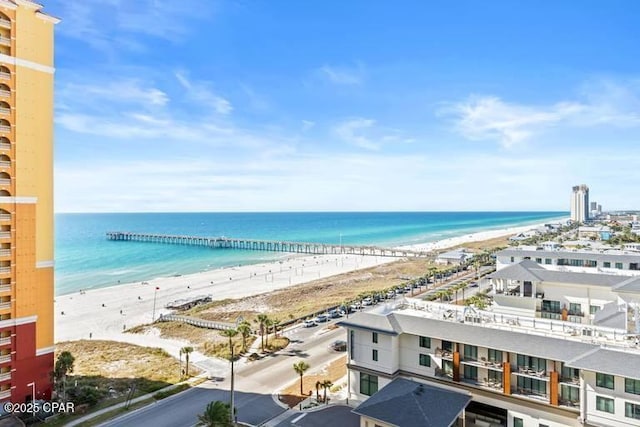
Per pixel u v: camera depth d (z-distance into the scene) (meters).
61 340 80.62
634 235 170.00
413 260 178.12
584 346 36.47
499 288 67.38
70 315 99.25
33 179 51.16
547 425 36.97
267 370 59.19
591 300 60.19
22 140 50.25
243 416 45.25
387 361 44.28
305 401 48.59
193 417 45.72
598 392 34.25
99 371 62.31
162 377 58.44
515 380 39.25
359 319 46.47
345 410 45.84
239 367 60.72
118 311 102.69
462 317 45.31
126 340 79.88
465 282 113.06
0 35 48.84
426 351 43.34
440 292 96.50
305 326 80.69
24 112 50.41
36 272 51.34
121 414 46.97
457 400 37.72
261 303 108.06
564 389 36.78
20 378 49.44
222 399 50.00
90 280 144.00
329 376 56.06
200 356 67.38
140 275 153.75
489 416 40.97
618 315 48.34
